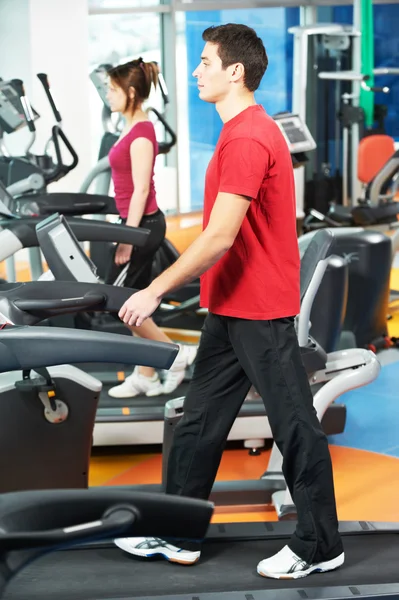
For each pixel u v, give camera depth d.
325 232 3.48
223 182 2.43
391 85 12.84
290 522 3.03
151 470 3.98
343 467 4.00
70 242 3.13
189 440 2.75
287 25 11.16
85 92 7.53
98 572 2.69
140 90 4.25
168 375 4.31
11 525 1.39
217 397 2.73
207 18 10.34
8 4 7.26
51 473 3.26
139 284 4.58
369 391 4.99
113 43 9.24
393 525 3.02
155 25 9.53
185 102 10.25
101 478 3.89
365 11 8.47
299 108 7.71
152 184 4.41
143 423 4.01
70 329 2.24
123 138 4.33
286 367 2.58
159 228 4.47
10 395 3.13
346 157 8.56
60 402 3.17
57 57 7.37
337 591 2.53
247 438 4.03
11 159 5.64
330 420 4.05
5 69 7.42
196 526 1.49
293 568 2.63
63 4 7.30
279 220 2.55
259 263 2.55
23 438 3.18
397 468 3.99
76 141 7.57
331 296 4.72
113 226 3.61
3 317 2.73
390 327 6.16
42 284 2.83
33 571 2.69
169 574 2.68
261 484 3.54
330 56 8.53
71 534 1.36
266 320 2.57
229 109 2.52
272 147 2.46
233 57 2.47
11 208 4.20
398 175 7.90
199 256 2.43
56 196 5.11
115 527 1.39
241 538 2.91
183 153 10.42
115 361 2.21
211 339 2.71
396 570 2.71
